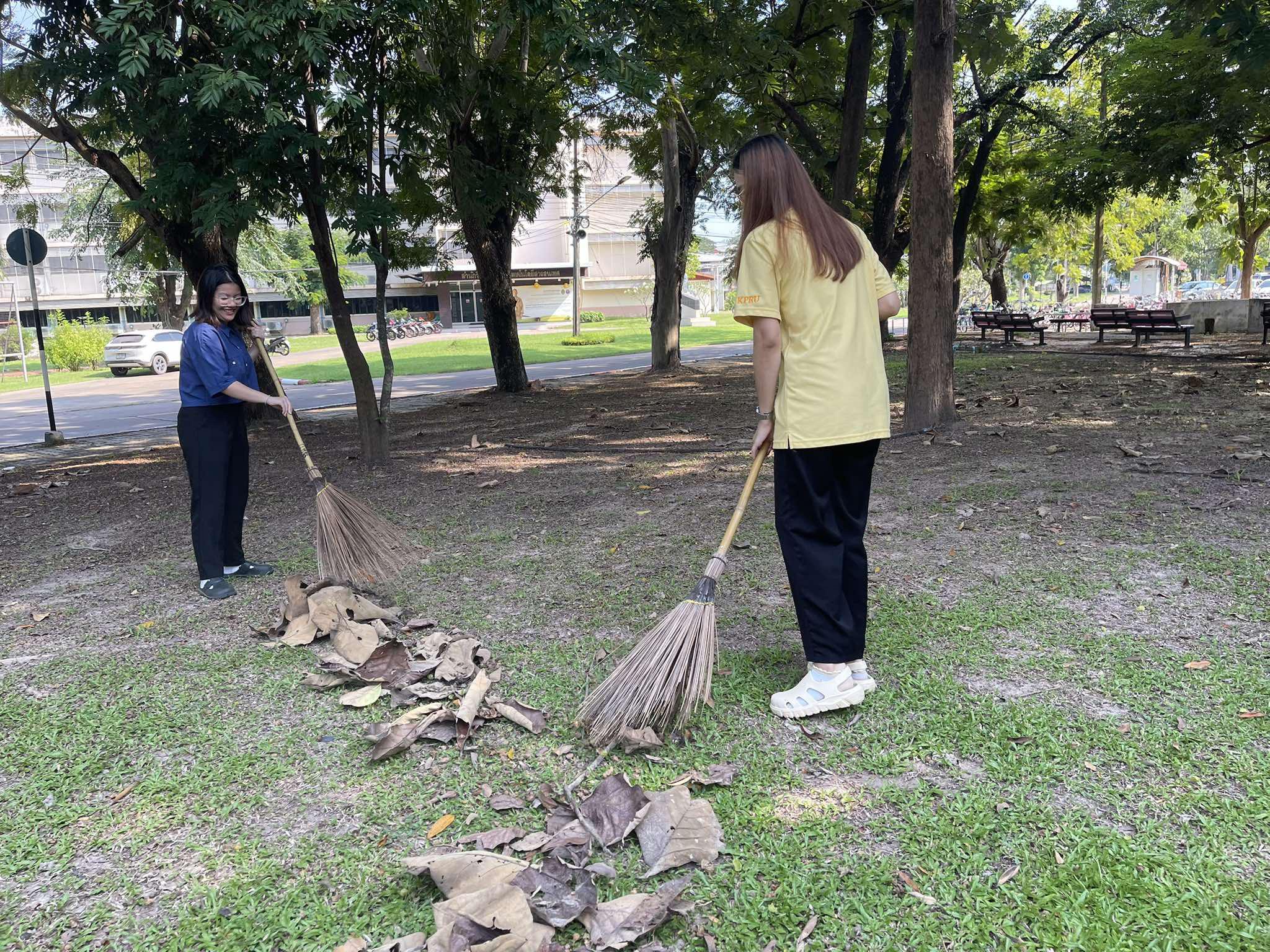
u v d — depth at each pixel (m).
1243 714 2.94
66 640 4.16
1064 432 8.22
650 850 2.38
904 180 16.27
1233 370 12.58
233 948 2.11
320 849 2.48
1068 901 2.14
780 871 2.29
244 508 5.01
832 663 3.07
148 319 51.56
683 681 2.94
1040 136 21.61
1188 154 14.29
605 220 66.69
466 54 9.09
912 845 2.37
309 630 4.02
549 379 18.81
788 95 15.20
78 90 7.81
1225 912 2.07
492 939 1.96
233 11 6.12
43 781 2.88
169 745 3.10
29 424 15.73
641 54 10.15
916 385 8.84
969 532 5.14
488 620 4.13
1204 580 4.17
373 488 7.47
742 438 9.16
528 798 2.68
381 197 7.43
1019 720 2.97
